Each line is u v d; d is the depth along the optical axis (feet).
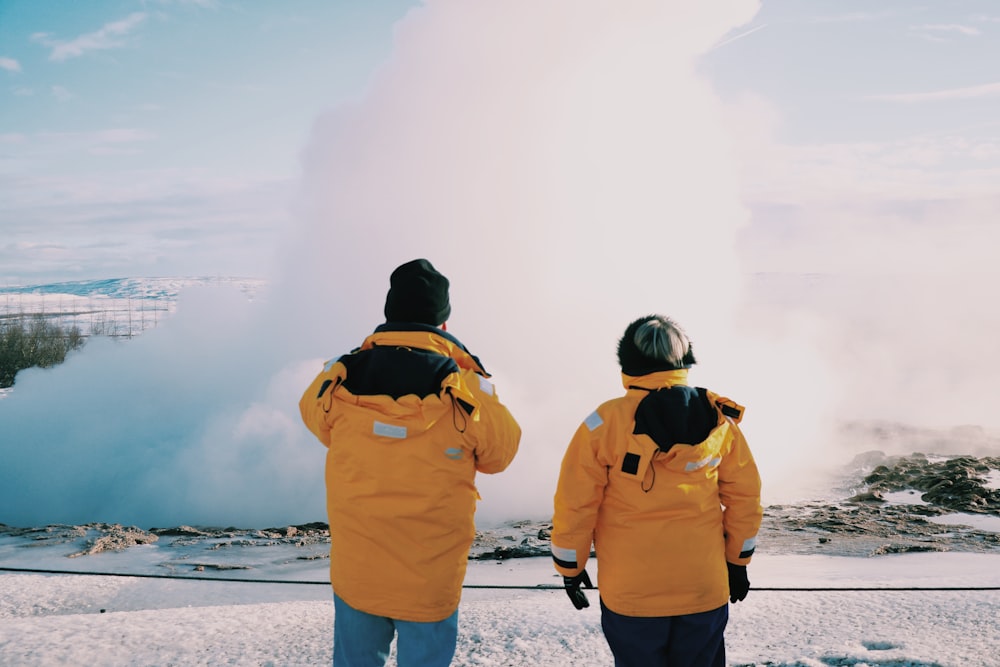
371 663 8.66
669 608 8.50
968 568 24.72
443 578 8.41
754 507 8.72
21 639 15.10
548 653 13.87
